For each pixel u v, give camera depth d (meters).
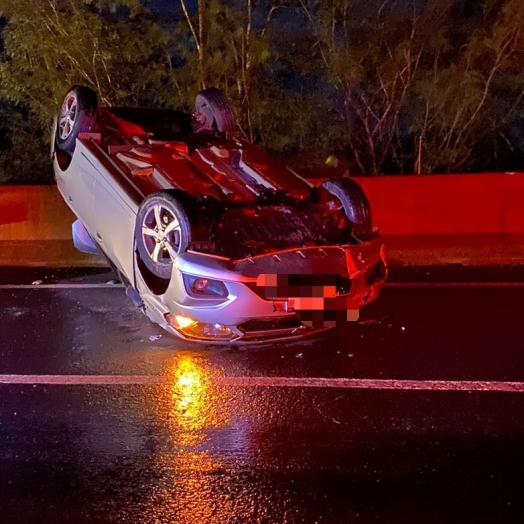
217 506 3.83
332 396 5.15
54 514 3.78
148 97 12.07
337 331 6.55
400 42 11.85
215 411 4.93
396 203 10.05
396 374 5.55
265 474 4.14
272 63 12.27
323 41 11.74
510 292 7.87
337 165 12.27
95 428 4.70
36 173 12.79
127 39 11.48
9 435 4.62
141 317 6.95
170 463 4.26
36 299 7.64
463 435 4.57
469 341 6.27
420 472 4.15
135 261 6.18
